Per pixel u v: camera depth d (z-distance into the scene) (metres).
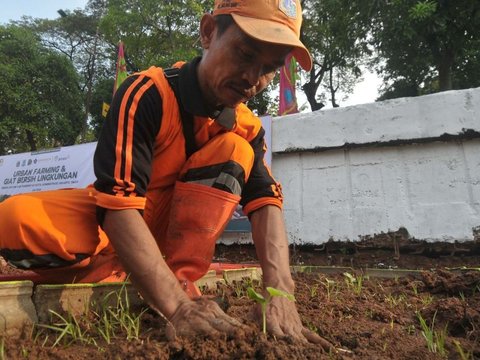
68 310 1.96
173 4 19.92
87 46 30.20
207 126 2.21
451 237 4.75
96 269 2.30
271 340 1.56
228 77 1.86
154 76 2.06
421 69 12.27
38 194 1.99
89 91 23.03
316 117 5.53
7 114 18.70
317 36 18.77
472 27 9.65
